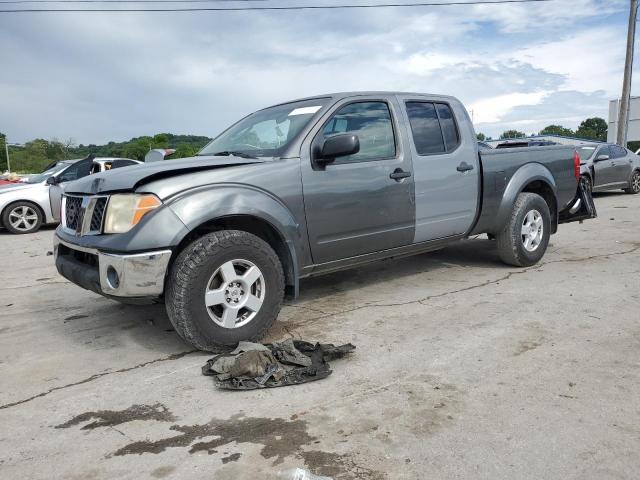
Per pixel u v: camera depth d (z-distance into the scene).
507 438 2.54
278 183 3.97
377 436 2.59
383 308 4.65
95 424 2.83
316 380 3.23
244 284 3.72
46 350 3.98
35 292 5.86
